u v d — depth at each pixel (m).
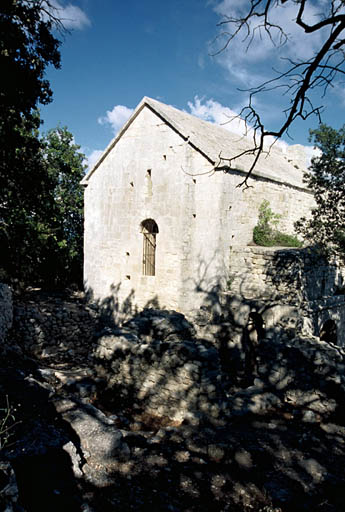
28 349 12.95
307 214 19.47
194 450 5.66
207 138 15.16
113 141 16.30
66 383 8.86
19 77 11.82
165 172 14.68
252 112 4.30
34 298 16.17
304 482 4.88
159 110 14.62
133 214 15.85
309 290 13.12
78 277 21.41
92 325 15.85
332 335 14.86
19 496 4.12
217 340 10.52
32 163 15.55
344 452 5.73
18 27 11.21
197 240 14.40
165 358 7.71
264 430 6.46
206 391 7.16
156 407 7.78
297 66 3.86
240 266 13.98
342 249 13.06
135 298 15.77
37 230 18.64
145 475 5.01
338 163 13.07
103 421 6.06
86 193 17.89
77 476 4.72
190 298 14.52
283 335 11.50
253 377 10.25
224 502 4.55
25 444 4.96
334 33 3.31
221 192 13.63
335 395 7.04
